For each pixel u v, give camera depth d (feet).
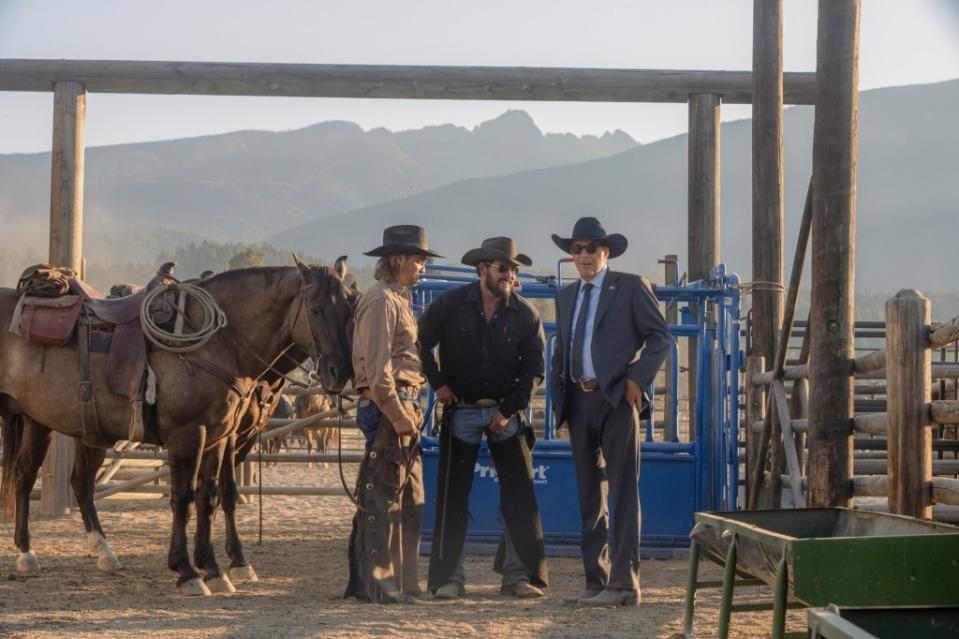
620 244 23.56
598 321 22.91
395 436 22.98
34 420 26.66
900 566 14.01
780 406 29.86
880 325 40.50
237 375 24.88
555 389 23.53
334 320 23.94
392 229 23.44
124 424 25.09
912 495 21.31
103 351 25.08
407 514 24.04
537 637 19.36
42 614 21.06
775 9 34.88
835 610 12.05
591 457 23.21
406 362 23.03
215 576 24.49
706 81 39.65
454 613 21.71
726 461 31.99
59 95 40.06
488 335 24.04
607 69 40.09
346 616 21.11
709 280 32.78
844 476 24.38
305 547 32.81
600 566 23.02
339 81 40.11
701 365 31.71
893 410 21.63
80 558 29.55
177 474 24.45
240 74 40.11
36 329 25.11
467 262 24.09
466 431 24.29
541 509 31.40
